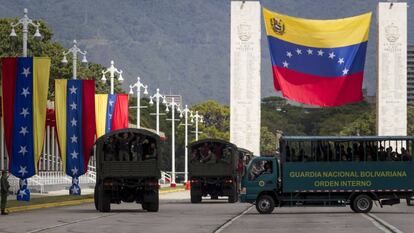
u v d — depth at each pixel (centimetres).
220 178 12488
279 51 18012
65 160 12019
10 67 10069
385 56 19062
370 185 9344
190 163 12538
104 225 7000
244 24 19375
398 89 19038
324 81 17988
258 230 6500
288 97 17988
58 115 12025
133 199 9312
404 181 9356
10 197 12550
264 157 9381
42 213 9012
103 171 9238
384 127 19062
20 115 10062
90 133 12012
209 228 6706
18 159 10069
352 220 7750
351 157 9350
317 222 7494
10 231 6281
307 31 17975
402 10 19050
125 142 9288
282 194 9325
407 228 6631
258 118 19325
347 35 17975
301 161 9350
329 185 9344
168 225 7044
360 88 17988
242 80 19362
